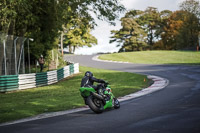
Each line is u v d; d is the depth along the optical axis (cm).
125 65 4362
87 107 1105
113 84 2077
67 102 1282
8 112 1063
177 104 1007
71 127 701
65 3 2391
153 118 763
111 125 699
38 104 1256
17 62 2120
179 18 9331
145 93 1481
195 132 587
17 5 1978
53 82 2391
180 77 2377
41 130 686
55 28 2708
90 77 959
